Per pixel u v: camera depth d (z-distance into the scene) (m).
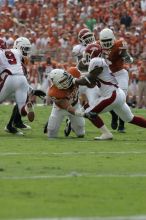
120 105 24.83
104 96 24.73
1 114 34.97
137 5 59.69
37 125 30.52
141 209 14.25
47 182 16.72
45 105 43.34
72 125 25.69
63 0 62.22
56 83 24.48
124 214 13.77
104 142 24.52
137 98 46.88
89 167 18.86
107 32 27.09
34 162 19.58
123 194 15.63
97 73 24.22
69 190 15.92
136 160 20.20
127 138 26.11
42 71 49.31
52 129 25.48
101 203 14.74
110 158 20.52
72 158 20.41
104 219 13.26
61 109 25.17
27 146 23.08
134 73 47.62
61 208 14.23
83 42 29.56
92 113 24.75
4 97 26.58
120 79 28.02
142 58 48.75
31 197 15.19
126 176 17.66
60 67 49.62
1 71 26.27
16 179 17.03
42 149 22.33
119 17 58.59
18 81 26.19
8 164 19.16
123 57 27.84
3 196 15.25
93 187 16.27
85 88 27.89
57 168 18.62
